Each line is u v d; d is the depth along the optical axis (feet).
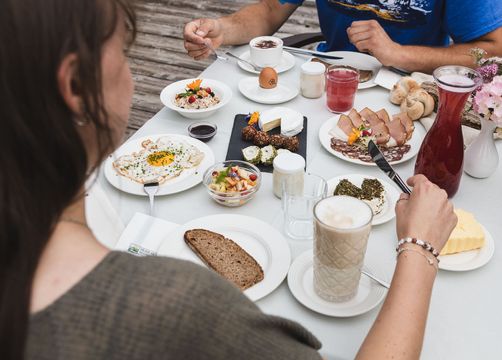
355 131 4.57
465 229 3.39
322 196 3.69
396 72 5.66
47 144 1.49
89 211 3.28
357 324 3.00
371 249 3.52
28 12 1.37
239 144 4.65
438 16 6.21
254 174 4.11
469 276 3.29
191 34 5.95
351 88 4.97
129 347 1.52
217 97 5.33
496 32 5.75
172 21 12.62
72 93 1.54
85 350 1.49
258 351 1.68
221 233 3.64
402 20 6.27
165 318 1.53
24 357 1.45
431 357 2.78
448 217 2.93
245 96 5.42
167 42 11.97
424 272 2.71
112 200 3.99
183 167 4.32
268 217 3.85
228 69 6.00
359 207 2.97
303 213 3.68
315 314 3.07
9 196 1.44
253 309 1.72
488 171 4.08
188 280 1.60
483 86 3.69
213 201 4.02
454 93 3.46
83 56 1.47
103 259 1.61
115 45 1.70
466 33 5.87
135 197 4.06
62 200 1.59
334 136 4.70
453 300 3.12
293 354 1.78
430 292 2.68
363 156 4.41
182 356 1.57
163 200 4.04
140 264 1.62
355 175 4.15
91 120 1.62
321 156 4.53
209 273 1.69
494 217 3.75
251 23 6.57
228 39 6.39
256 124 4.91
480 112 3.73
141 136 4.88
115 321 1.51
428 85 5.03
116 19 1.60
